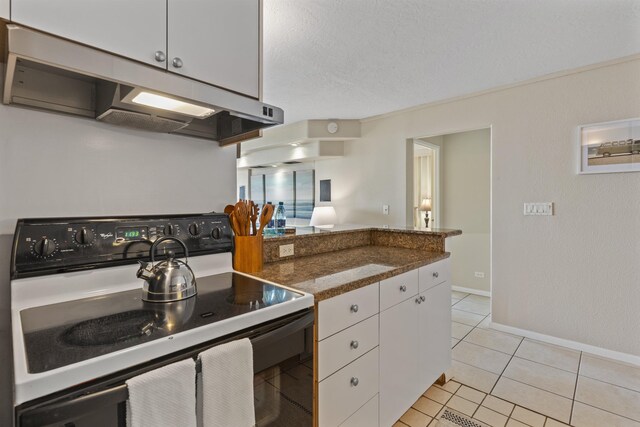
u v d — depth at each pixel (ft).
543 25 6.32
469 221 13.99
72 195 4.00
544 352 8.39
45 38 2.72
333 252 7.16
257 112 4.33
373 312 4.80
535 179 9.04
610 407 6.17
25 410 1.96
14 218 3.62
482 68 8.30
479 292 13.69
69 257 3.59
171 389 2.46
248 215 5.07
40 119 3.77
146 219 4.26
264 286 4.19
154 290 3.55
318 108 11.88
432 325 6.46
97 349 2.39
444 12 5.90
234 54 4.37
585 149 8.21
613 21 6.17
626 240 7.79
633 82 7.60
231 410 2.83
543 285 8.99
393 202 12.61
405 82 9.26
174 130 4.66
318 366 3.90
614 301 7.97
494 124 9.78
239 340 2.96
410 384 5.76
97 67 3.00
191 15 3.90
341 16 6.01
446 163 14.65
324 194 15.23
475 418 5.91
